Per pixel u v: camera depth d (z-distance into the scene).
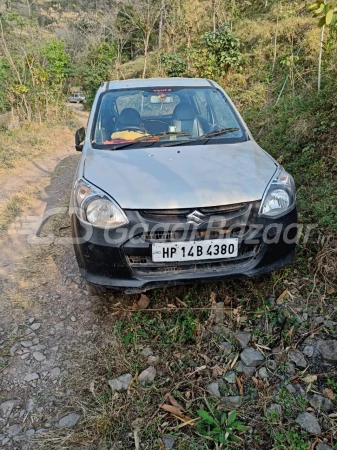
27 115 14.86
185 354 2.40
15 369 2.44
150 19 17.91
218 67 10.88
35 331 2.78
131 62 24.12
